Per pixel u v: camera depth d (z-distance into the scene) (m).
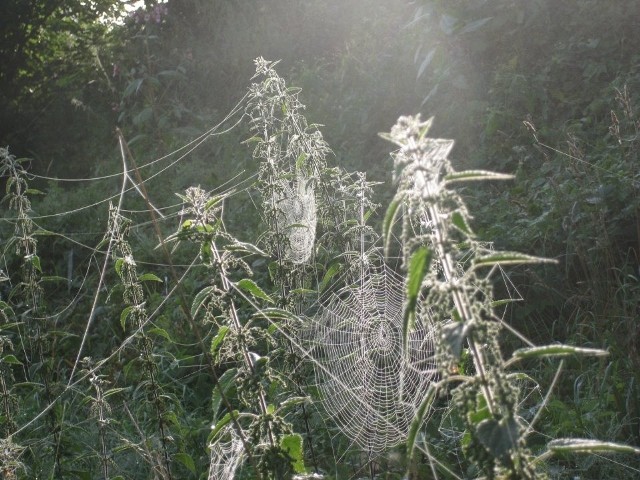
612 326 4.35
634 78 6.70
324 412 3.81
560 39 7.64
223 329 2.49
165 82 10.95
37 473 3.90
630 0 7.36
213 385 5.08
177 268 6.67
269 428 2.42
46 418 4.18
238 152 8.61
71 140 11.19
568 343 4.46
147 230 7.52
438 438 3.70
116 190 8.69
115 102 11.34
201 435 4.35
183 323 5.63
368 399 3.74
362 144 7.99
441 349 1.61
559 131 6.62
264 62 3.98
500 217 5.59
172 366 4.90
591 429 3.72
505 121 7.02
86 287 6.85
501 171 6.62
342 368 3.81
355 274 4.09
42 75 11.93
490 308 1.64
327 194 3.94
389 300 4.04
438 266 2.62
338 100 8.75
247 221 7.11
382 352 3.89
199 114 10.27
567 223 5.05
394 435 3.56
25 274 4.16
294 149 4.02
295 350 3.48
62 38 12.66
